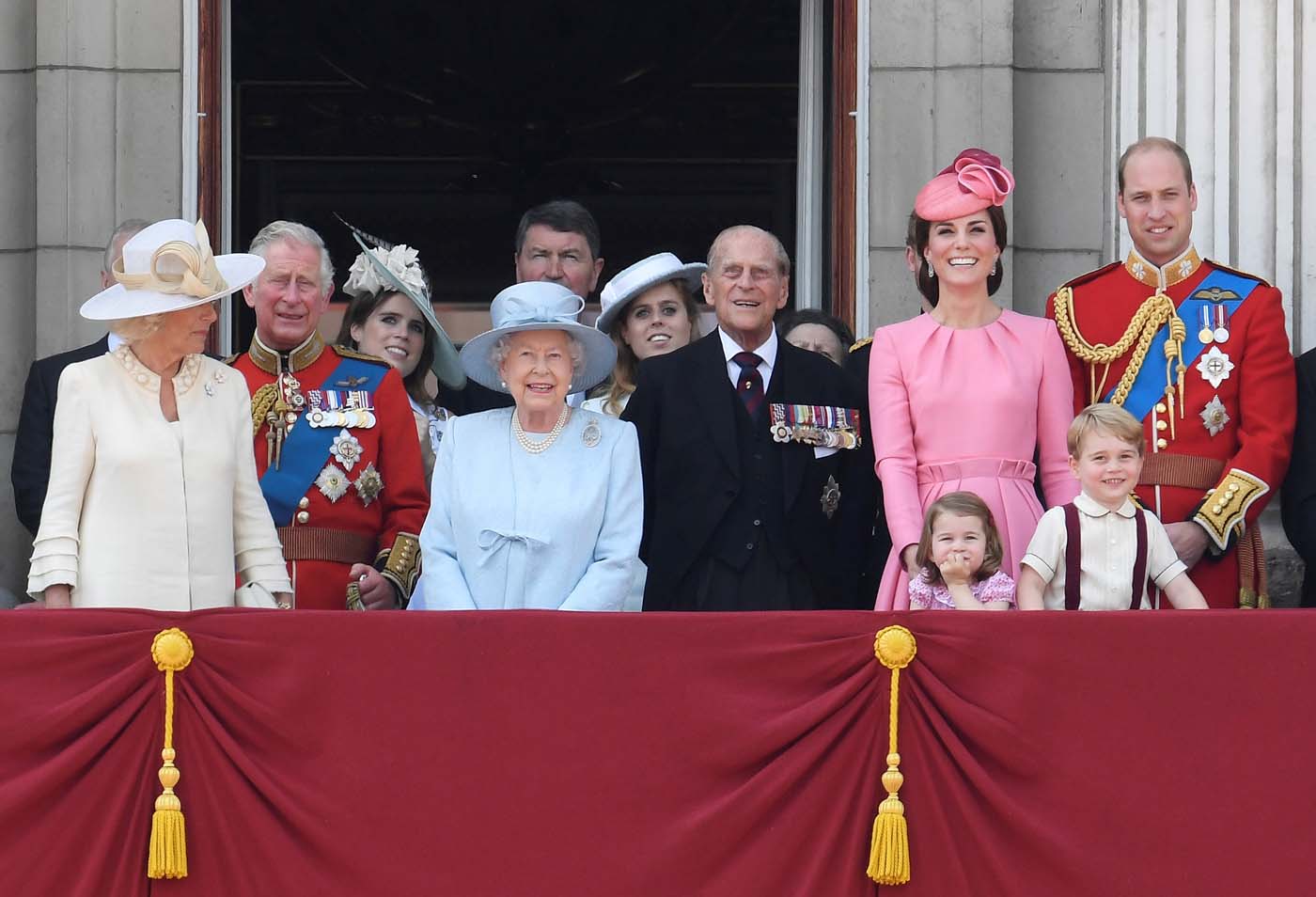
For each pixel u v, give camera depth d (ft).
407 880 69.62
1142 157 86.63
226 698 70.18
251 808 69.77
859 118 107.24
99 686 69.51
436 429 94.73
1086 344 86.38
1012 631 70.64
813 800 70.08
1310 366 87.20
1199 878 69.67
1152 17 105.19
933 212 81.66
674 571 82.07
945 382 80.74
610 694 70.44
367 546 88.17
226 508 76.64
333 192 222.07
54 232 104.37
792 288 126.82
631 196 226.99
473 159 221.46
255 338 89.15
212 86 107.24
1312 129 102.89
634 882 69.67
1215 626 70.49
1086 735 70.28
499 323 79.30
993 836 70.03
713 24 187.32
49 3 105.40
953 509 76.07
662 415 83.97
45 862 68.85
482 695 70.44
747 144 221.46
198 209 105.81
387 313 96.37
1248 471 82.33
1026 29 108.27
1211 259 102.42
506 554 77.30
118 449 75.00
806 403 84.43
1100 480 76.64
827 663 70.59
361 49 191.83
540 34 187.83
